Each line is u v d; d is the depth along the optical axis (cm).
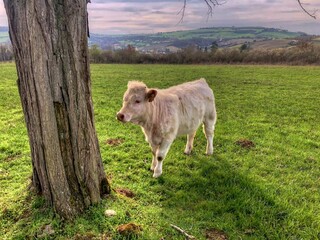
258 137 373
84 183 178
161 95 246
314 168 283
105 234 166
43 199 181
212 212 202
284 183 251
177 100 254
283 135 385
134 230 169
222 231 185
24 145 320
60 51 153
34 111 160
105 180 198
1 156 291
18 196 192
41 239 161
